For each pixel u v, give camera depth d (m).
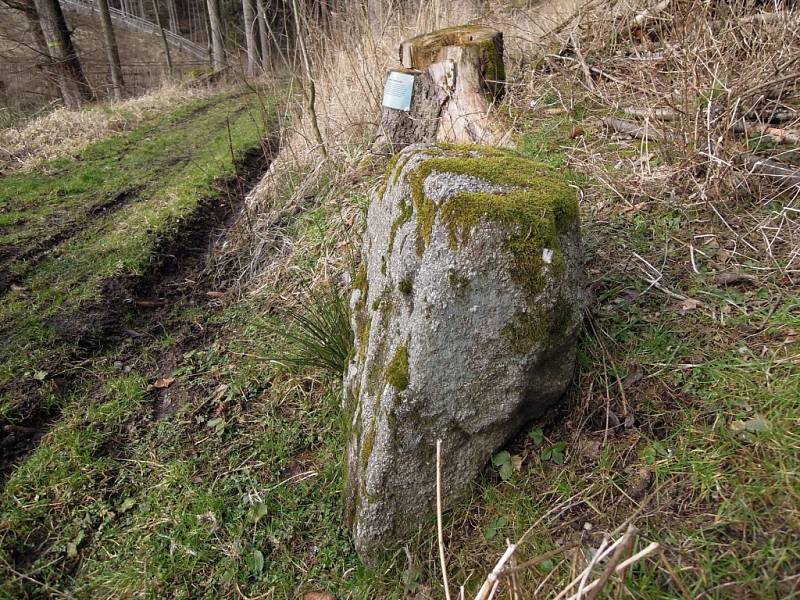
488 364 1.57
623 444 1.66
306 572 1.86
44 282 3.59
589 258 2.33
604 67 3.78
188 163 6.42
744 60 2.70
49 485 2.23
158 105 10.07
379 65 4.43
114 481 2.29
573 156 3.11
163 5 25.14
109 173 6.12
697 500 1.42
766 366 1.64
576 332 1.65
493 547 1.61
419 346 1.56
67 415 2.60
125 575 1.92
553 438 1.80
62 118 8.15
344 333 2.43
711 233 2.28
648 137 2.99
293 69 4.51
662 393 1.73
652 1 3.74
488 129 3.29
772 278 1.98
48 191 5.49
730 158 2.39
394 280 1.68
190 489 2.18
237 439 2.42
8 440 2.42
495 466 1.77
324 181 4.10
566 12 5.04
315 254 3.42
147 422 2.57
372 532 1.72
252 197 4.55
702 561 1.28
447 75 3.43
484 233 1.48
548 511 1.59
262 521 2.04
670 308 1.99
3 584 1.90
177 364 2.95
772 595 1.17
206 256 4.11
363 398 1.80
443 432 1.64
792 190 2.35
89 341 3.05
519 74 4.21
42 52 11.05
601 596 1.29
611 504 1.54
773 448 1.42
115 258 3.79
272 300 3.26
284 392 2.58
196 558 1.95
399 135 3.71
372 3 5.04
